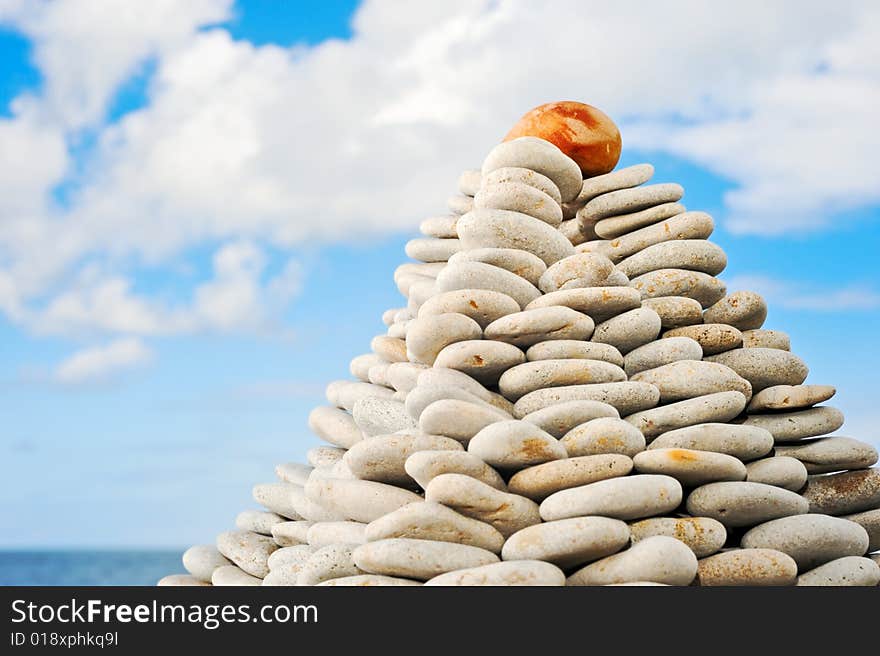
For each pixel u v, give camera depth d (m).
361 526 0.75
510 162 0.86
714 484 0.71
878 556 0.76
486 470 0.70
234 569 0.86
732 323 0.86
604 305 0.79
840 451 0.78
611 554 0.67
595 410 0.73
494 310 0.78
